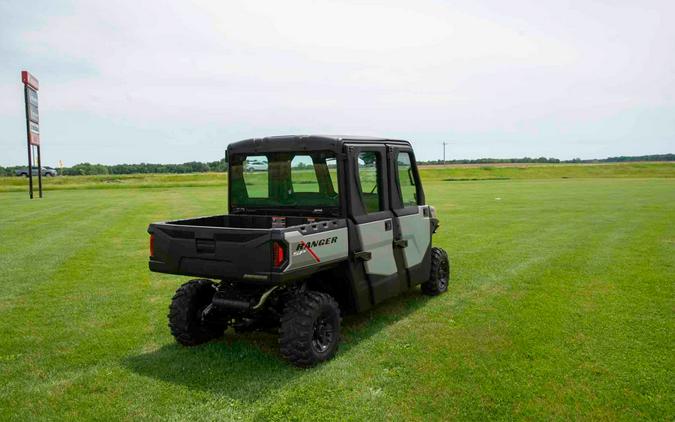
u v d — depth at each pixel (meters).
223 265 5.10
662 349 5.68
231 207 6.74
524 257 11.28
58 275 9.79
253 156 6.45
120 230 16.19
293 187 6.19
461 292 8.26
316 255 5.18
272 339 6.15
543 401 4.52
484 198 29.27
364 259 5.94
